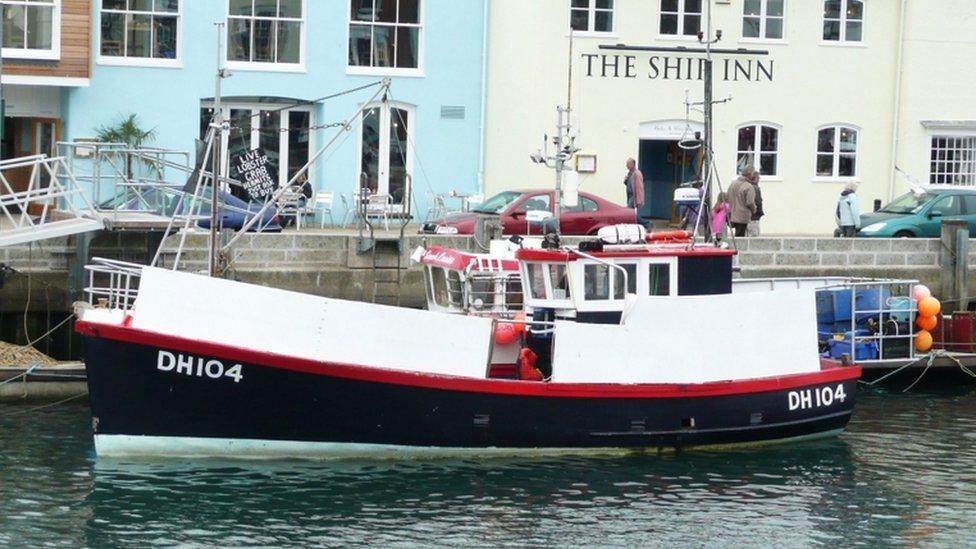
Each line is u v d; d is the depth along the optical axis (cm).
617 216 4334
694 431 2866
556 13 4934
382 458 2731
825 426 3020
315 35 4944
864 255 4122
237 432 2669
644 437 2838
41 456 2733
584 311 2866
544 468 2759
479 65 5122
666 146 5275
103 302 2945
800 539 2464
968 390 3628
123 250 3612
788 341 2945
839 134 5256
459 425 2728
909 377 3672
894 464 2911
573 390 2762
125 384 2606
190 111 4838
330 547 2350
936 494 2727
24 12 4525
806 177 5225
